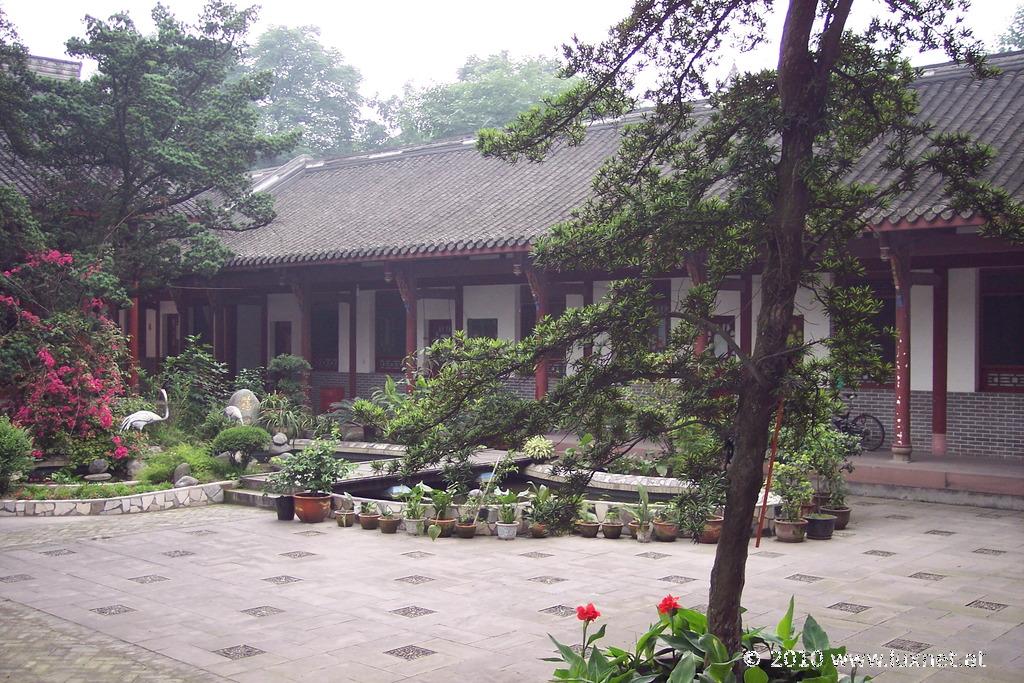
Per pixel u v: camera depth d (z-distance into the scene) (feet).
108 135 61.72
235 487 49.01
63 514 44.11
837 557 34.94
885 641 24.76
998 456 51.24
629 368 18.39
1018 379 51.11
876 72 18.92
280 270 72.59
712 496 18.34
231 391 77.05
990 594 29.63
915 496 47.34
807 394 17.83
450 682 21.79
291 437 63.52
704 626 18.03
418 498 40.60
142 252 64.49
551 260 18.75
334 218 76.07
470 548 36.70
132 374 65.00
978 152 17.60
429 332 77.00
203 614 27.53
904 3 18.45
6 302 52.80
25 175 65.82
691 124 19.83
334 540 38.40
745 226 17.85
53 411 51.01
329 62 147.43
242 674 22.35
